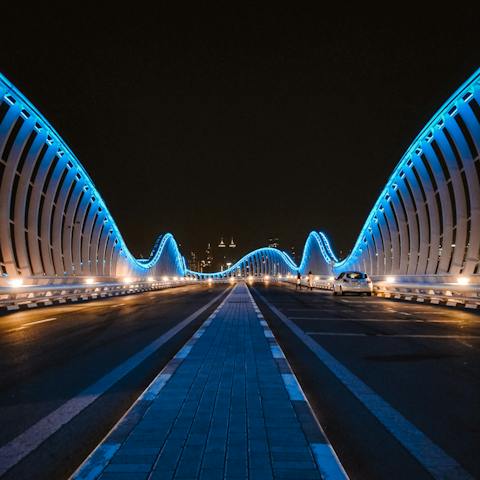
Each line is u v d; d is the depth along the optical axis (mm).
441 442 3666
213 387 5211
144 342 9195
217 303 22000
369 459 3338
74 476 2947
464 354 7652
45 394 5191
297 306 19234
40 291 20188
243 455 3260
